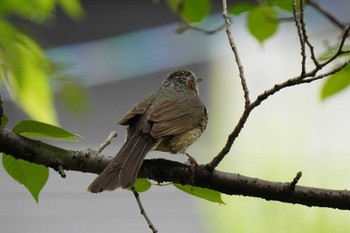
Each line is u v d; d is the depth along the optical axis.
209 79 16.70
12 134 7.48
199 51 16.98
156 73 16.89
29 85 8.71
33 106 8.77
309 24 16.47
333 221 11.25
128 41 17.03
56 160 7.62
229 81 16.59
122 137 16.30
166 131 8.66
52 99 8.81
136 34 17.12
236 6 9.75
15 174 7.65
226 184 7.88
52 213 15.39
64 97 8.87
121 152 8.13
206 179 7.89
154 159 8.09
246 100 7.27
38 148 7.59
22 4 9.44
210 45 17.00
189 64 16.92
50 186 15.70
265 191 7.86
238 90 16.47
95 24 17.05
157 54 17.00
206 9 10.15
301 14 7.11
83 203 15.59
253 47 16.45
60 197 15.70
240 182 7.85
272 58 16.52
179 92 9.75
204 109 9.61
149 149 8.50
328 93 9.29
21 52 8.69
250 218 11.67
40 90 8.74
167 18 17.27
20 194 15.47
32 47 8.74
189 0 10.12
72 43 16.53
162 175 8.00
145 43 17.05
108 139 8.02
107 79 16.69
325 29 16.39
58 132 7.20
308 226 11.23
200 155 15.48
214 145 15.61
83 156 7.75
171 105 9.18
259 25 9.82
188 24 10.30
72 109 8.96
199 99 9.79
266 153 13.03
